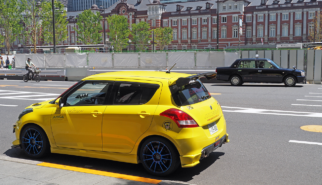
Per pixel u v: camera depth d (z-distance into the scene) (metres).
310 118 8.99
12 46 98.06
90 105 5.12
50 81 26.03
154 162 4.70
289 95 14.20
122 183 4.21
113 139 4.87
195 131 4.51
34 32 68.06
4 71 29.73
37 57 31.80
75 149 5.21
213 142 4.82
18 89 18.34
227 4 85.62
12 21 70.31
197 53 26.39
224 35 86.94
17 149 6.46
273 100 12.62
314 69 21.70
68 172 4.72
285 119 8.89
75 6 156.25
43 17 69.69
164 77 4.88
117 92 4.98
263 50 23.83
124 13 100.94
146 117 4.63
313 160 5.43
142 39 86.25
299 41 79.19
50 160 5.63
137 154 4.79
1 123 9.01
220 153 5.93
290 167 5.11
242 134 7.32
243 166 5.20
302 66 22.39
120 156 4.88
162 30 85.62
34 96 14.91
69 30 108.62
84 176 4.52
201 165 5.29
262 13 82.69
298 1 79.50
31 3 67.88
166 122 4.51
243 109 10.64
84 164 5.43
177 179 4.68
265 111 10.20
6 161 5.37
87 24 85.56
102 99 5.07
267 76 18.91
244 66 19.39
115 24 84.50
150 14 96.69
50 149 5.48
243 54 24.75
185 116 4.48
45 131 5.43
